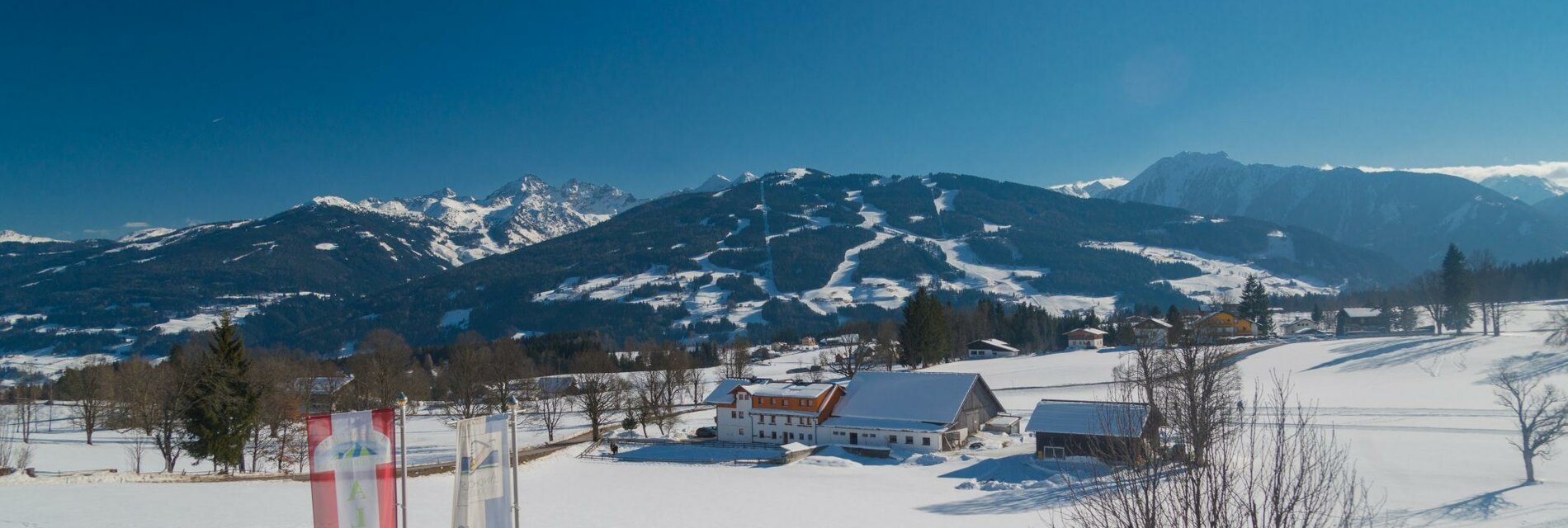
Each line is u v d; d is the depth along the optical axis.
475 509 19.72
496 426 20.22
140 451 69.75
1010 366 132.25
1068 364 127.38
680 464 67.31
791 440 78.81
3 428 87.69
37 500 38.44
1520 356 95.56
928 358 139.38
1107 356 132.00
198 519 35.00
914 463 66.25
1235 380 74.00
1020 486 51.25
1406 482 46.84
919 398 77.81
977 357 164.88
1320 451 20.45
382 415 19.34
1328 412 73.38
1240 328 165.75
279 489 45.72
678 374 117.44
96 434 92.56
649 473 61.91
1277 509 15.76
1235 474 17.80
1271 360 116.50
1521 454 55.47
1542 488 44.69
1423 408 74.31
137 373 92.50
